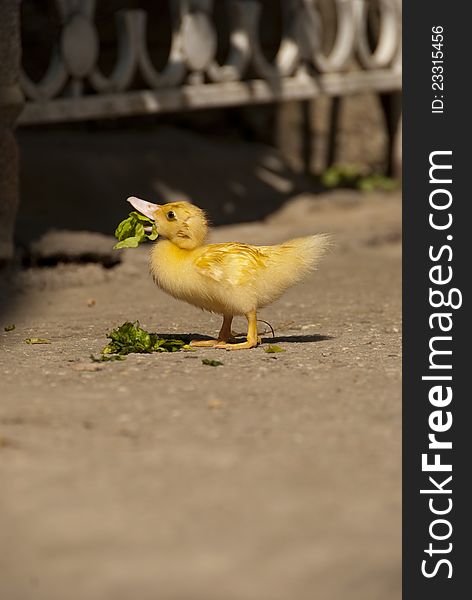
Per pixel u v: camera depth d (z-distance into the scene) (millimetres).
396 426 8594
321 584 5848
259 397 9391
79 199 23344
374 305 15570
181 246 11531
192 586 5812
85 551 6230
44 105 19359
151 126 28844
